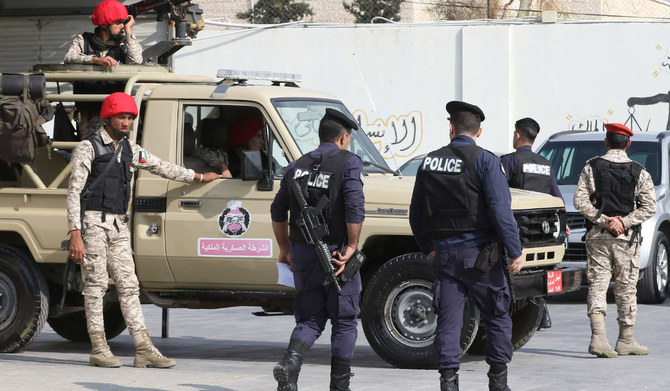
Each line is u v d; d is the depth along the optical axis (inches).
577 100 1005.2
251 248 434.6
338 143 343.0
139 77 464.4
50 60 746.2
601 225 462.6
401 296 425.7
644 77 984.9
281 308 455.5
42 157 484.7
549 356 468.8
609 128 467.5
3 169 481.1
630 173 460.1
